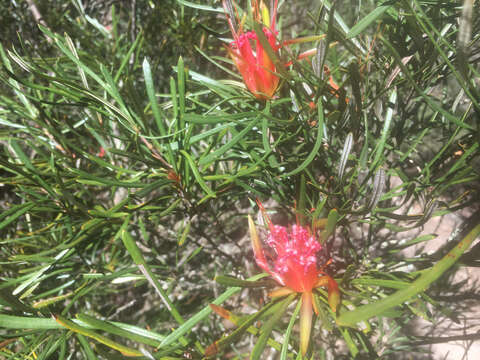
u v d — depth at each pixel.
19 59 0.22
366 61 0.25
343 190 0.23
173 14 0.48
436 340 0.29
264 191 0.28
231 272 0.45
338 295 0.19
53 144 0.37
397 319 0.33
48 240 0.37
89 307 0.47
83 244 0.28
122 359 0.20
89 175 0.23
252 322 0.18
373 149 0.24
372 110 0.28
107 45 0.49
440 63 0.25
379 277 0.25
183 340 0.20
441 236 0.45
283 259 0.20
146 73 0.23
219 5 0.45
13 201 0.49
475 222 0.29
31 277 0.26
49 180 0.31
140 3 0.54
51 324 0.20
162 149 0.25
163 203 0.32
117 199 0.46
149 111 0.38
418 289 0.14
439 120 0.30
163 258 0.45
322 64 0.21
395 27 0.24
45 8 0.54
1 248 0.36
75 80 0.38
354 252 0.27
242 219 0.48
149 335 0.21
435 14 0.23
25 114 0.32
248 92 0.25
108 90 0.25
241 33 0.25
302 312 0.19
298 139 0.27
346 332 0.20
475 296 0.30
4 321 0.19
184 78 0.23
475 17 0.23
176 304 0.45
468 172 0.22
